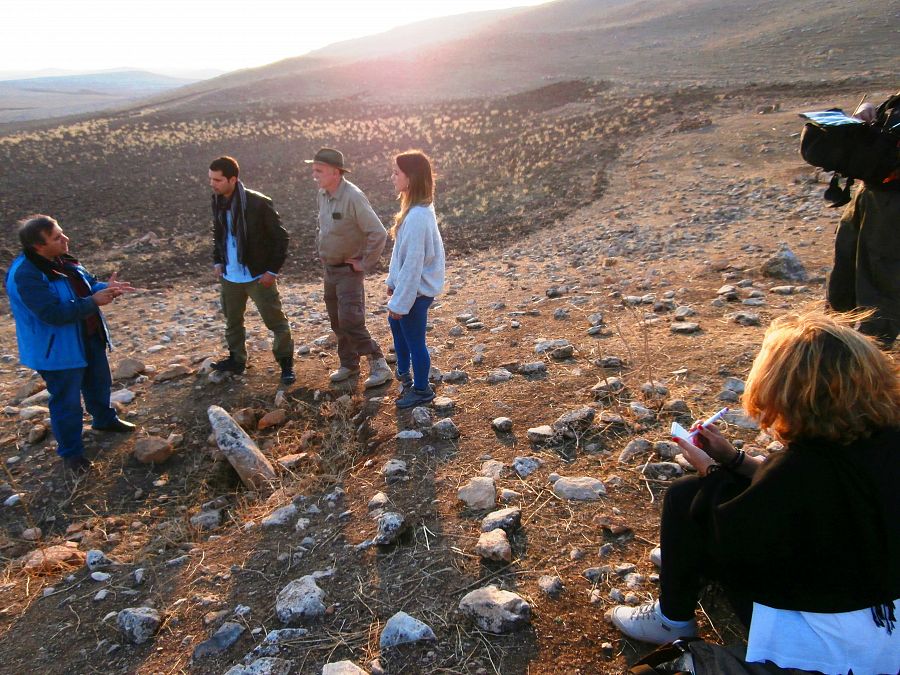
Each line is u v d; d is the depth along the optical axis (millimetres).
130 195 21938
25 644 3027
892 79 24891
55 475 5043
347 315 5457
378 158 27031
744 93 26578
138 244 15555
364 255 5301
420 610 2723
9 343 9234
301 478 4242
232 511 4215
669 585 2217
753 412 1899
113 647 2855
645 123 23719
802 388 1715
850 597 1703
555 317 6586
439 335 6812
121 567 3609
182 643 2801
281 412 5559
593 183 17172
